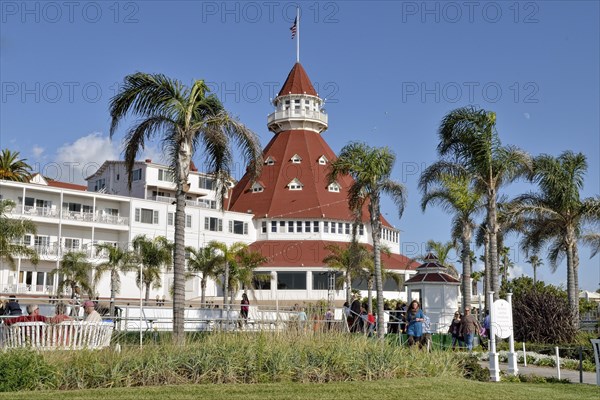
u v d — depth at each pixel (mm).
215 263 61969
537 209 38062
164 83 23062
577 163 38250
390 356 15617
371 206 37625
